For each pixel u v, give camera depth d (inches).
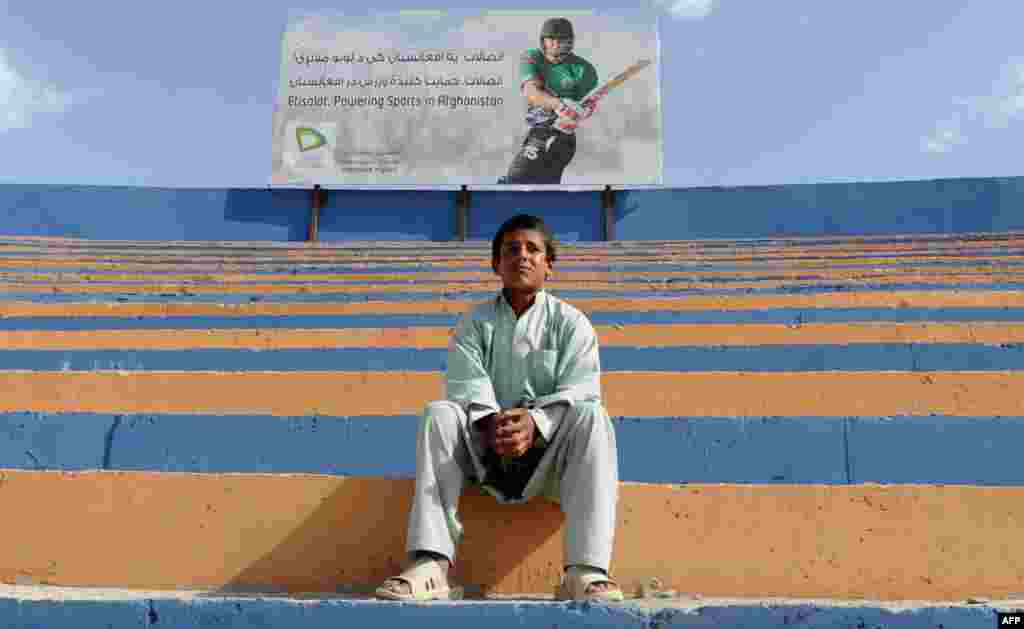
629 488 106.7
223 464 126.4
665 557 103.2
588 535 90.0
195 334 227.1
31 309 279.4
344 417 128.8
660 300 282.0
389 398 167.0
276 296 340.8
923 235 502.9
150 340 225.9
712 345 200.1
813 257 448.8
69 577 107.0
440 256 479.2
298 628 79.7
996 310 252.5
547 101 569.0
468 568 103.0
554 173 557.6
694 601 94.7
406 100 571.2
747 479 117.9
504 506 105.1
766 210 542.6
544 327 107.0
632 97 567.5
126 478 111.9
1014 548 100.3
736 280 375.9
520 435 93.9
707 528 104.2
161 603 81.1
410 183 558.3
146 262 459.2
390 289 365.1
